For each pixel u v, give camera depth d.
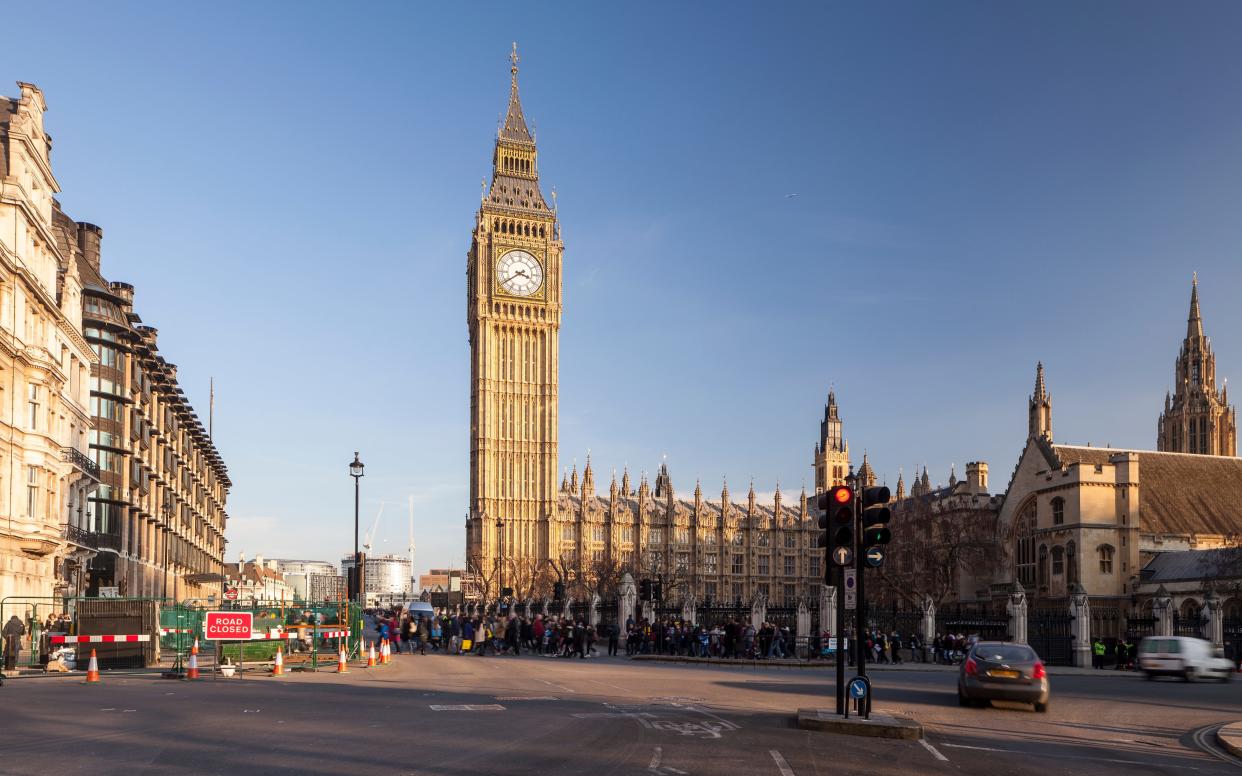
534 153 190.25
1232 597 79.31
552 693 30.12
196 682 33.50
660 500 197.50
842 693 22.97
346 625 45.47
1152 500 96.50
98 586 75.06
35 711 23.38
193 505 117.38
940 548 106.62
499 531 161.00
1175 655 46.62
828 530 23.25
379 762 16.34
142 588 87.19
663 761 16.98
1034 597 96.12
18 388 53.12
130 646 39.78
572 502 188.12
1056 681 45.91
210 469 136.88
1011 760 19.02
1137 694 37.72
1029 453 99.62
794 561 195.00
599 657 58.91
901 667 55.03
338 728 20.69
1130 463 91.50
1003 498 108.75
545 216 186.38
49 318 58.41
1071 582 90.81
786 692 32.84
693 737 20.19
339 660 40.16
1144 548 92.50
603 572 155.12
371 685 32.62
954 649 61.25
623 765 16.41
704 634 58.47
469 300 190.12
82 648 38.69
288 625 41.59
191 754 16.97
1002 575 102.81
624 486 195.38
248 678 35.75
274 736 19.31
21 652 47.91
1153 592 87.06
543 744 18.64
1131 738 23.56
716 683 36.53
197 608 41.81
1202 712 30.64
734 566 190.38
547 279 184.62
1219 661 46.72
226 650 41.91
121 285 87.62
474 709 24.83
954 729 23.83
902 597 108.56
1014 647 29.72
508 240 183.50
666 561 184.62
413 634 65.06
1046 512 95.25
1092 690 39.59
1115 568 90.62
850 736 21.41
